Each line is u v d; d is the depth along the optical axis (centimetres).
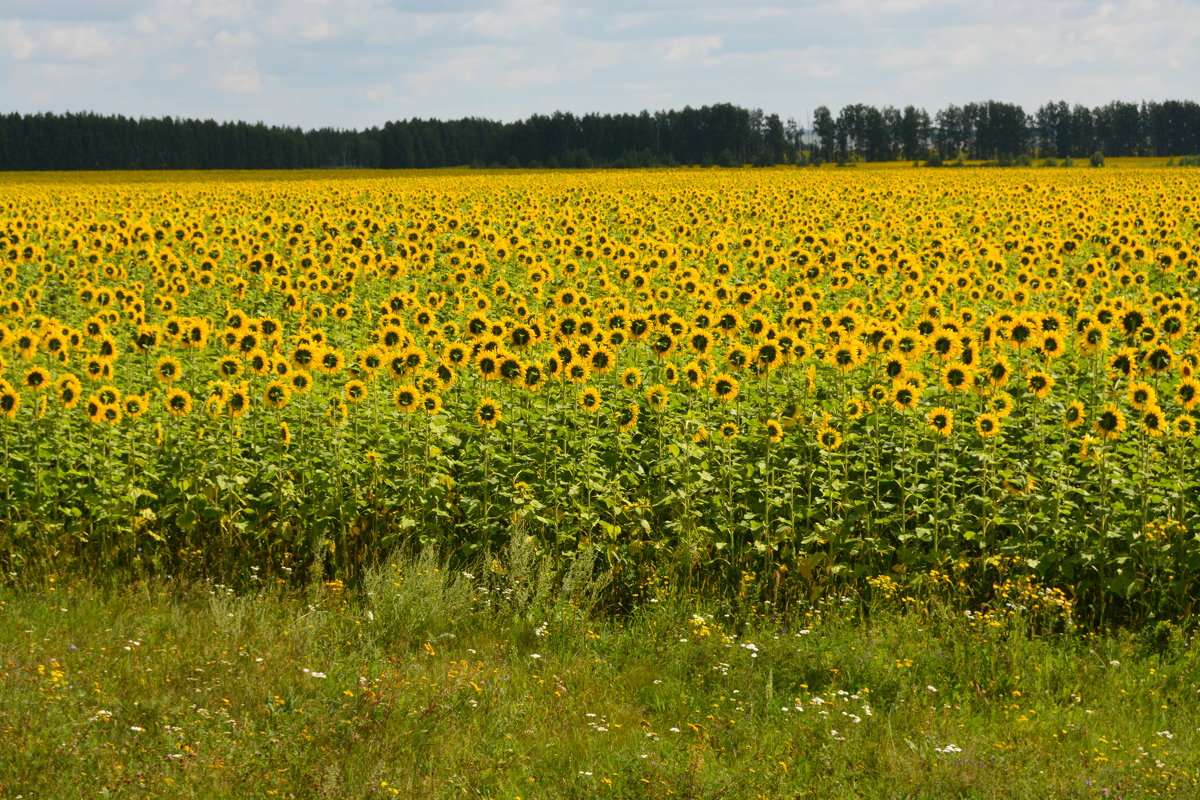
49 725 659
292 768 645
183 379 1270
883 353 1266
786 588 956
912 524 998
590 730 725
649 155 15112
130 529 982
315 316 1772
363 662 802
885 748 695
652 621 887
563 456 1055
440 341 1401
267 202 4078
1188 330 1494
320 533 984
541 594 902
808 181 5791
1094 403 1186
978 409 1168
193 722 684
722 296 1786
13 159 16412
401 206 3853
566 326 1257
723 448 1057
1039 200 3934
